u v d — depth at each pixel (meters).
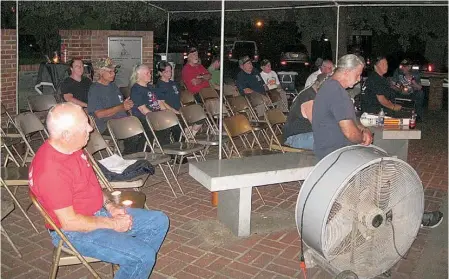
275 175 4.48
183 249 4.27
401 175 3.33
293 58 19.81
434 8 14.29
